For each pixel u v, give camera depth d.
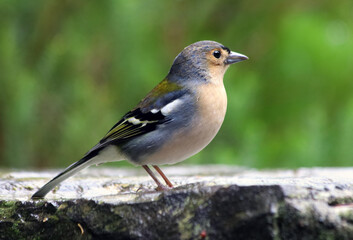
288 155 11.54
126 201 6.32
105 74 12.66
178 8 13.20
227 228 5.86
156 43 12.89
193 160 12.05
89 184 8.65
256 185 5.86
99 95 12.54
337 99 12.56
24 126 11.98
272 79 12.79
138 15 12.62
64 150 12.20
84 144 12.22
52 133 12.22
